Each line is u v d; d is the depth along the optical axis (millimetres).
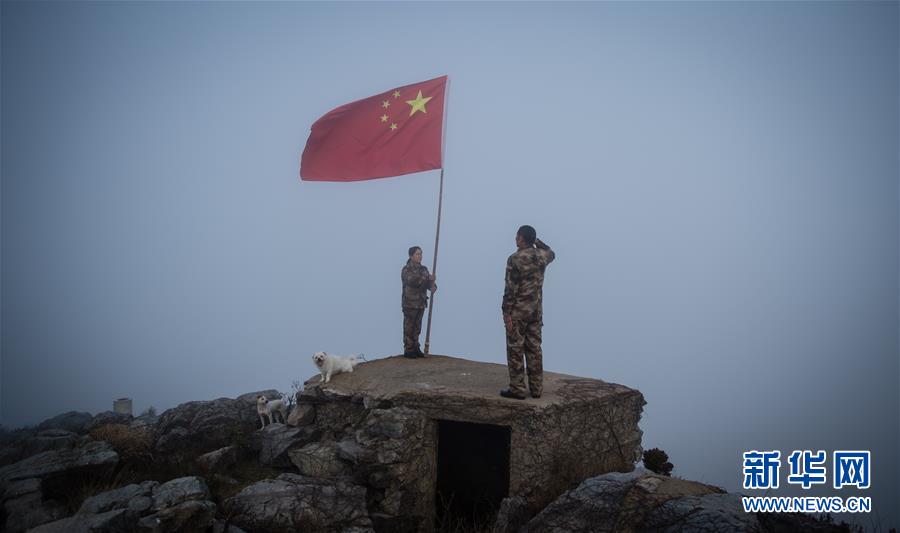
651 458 10438
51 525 6559
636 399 10789
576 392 9906
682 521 6586
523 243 9094
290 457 9398
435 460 9781
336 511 8203
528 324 9086
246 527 7742
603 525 7074
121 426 9383
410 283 12430
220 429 10195
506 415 8953
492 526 9266
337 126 13312
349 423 10070
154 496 7180
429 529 9555
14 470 7750
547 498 8703
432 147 12734
